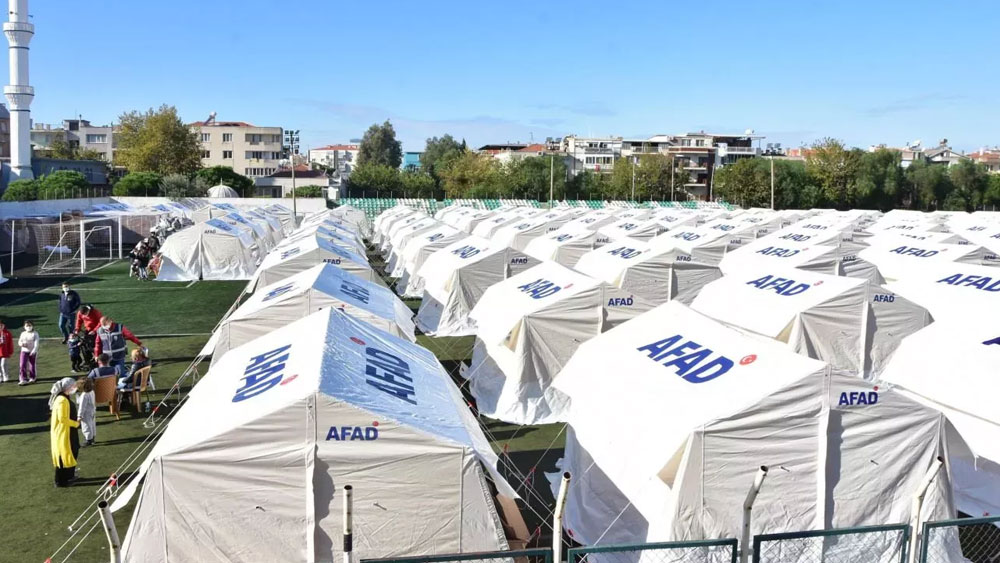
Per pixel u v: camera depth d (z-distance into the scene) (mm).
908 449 8766
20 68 62969
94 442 13258
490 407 15477
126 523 10195
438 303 22750
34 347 16812
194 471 7371
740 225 37594
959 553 8898
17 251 43812
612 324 15070
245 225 39938
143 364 15195
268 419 7469
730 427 8297
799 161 96312
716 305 17531
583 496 10180
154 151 85125
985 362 10945
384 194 97438
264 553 7492
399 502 7641
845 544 8594
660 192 99938
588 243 29469
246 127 117688
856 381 8594
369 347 10039
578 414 10641
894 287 18859
